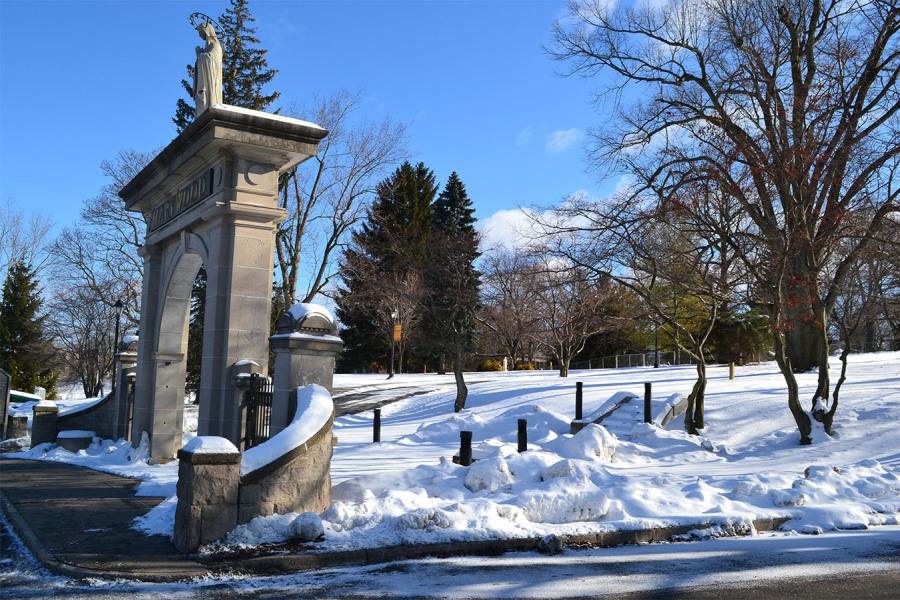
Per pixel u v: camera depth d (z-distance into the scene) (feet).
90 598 20.20
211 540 25.13
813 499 33.53
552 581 21.97
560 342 123.03
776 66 56.03
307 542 25.17
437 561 24.54
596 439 49.06
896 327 106.83
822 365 55.62
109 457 58.39
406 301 105.81
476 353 185.16
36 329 169.99
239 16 130.72
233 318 46.16
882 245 59.11
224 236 47.14
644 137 74.02
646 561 24.66
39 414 66.03
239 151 46.85
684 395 63.93
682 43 76.69
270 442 27.99
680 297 68.59
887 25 60.90
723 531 29.19
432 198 192.95
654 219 57.82
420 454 52.24
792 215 53.21
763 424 58.44
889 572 23.11
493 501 28.68
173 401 57.62
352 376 156.46
